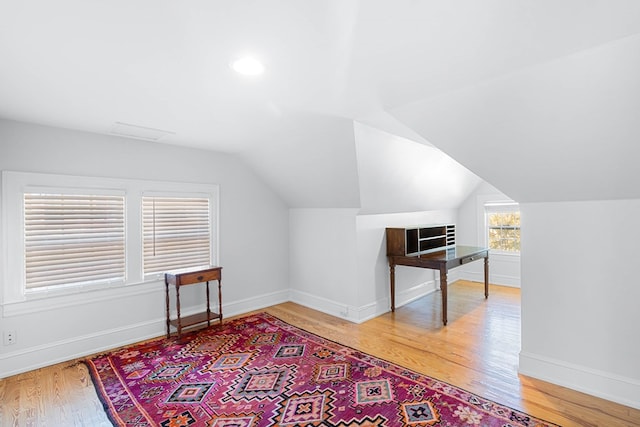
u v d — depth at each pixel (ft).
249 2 3.87
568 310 7.64
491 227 17.76
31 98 7.08
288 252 15.39
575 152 6.48
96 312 9.87
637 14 4.04
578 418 6.44
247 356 9.46
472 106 6.73
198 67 5.66
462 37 4.66
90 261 9.79
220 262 12.86
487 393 7.39
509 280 17.06
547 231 7.93
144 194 10.83
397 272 14.10
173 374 8.47
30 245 8.80
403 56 5.23
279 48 5.00
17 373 8.52
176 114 8.17
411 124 8.00
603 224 7.20
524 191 8.00
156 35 4.65
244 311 13.66
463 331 11.09
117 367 8.86
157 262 11.18
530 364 8.13
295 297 15.11
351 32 4.55
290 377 8.25
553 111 5.99
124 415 6.81
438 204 16.40
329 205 13.20
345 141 9.45
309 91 6.71
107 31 4.54
